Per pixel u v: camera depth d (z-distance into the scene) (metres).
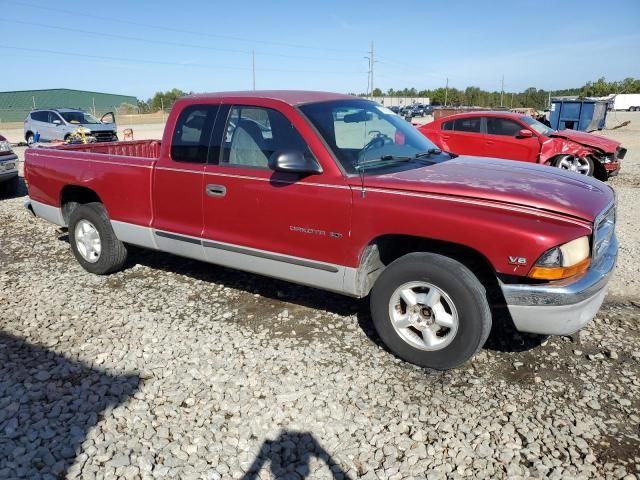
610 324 4.11
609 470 2.60
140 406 3.14
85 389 3.32
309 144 3.74
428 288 3.39
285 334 4.01
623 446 2.76
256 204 3.95
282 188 3.80
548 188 3.37
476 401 3.16
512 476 2.57
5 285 5.11
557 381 3.35
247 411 3.08
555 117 19.92
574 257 2.99
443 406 3.12
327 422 2.98
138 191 4.69
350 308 4.45
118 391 3.29
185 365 3.58
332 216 3.60
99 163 4.98
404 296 3.48
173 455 2.75
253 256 4.09
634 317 4.23
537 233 2.96
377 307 3.61
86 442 2.84
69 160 5.25
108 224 5.10
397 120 4.66
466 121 11.34
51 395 3.26
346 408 3.11
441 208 3.23
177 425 2.97
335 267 3.68
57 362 3.65
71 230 5.40
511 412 3.05
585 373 3.44
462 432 2.89
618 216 7.80
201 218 4.32
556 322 3.09
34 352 3.79
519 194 3.19
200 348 3.81
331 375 3.44
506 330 4.04
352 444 2.81
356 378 3.41
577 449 2.75
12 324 4.25
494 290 3.47
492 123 11.09
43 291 4.93
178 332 4.06
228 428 2.94
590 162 10.46
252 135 4.05
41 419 3.03
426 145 4.50
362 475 2.60
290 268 3.93
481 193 3.22
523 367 3.53
